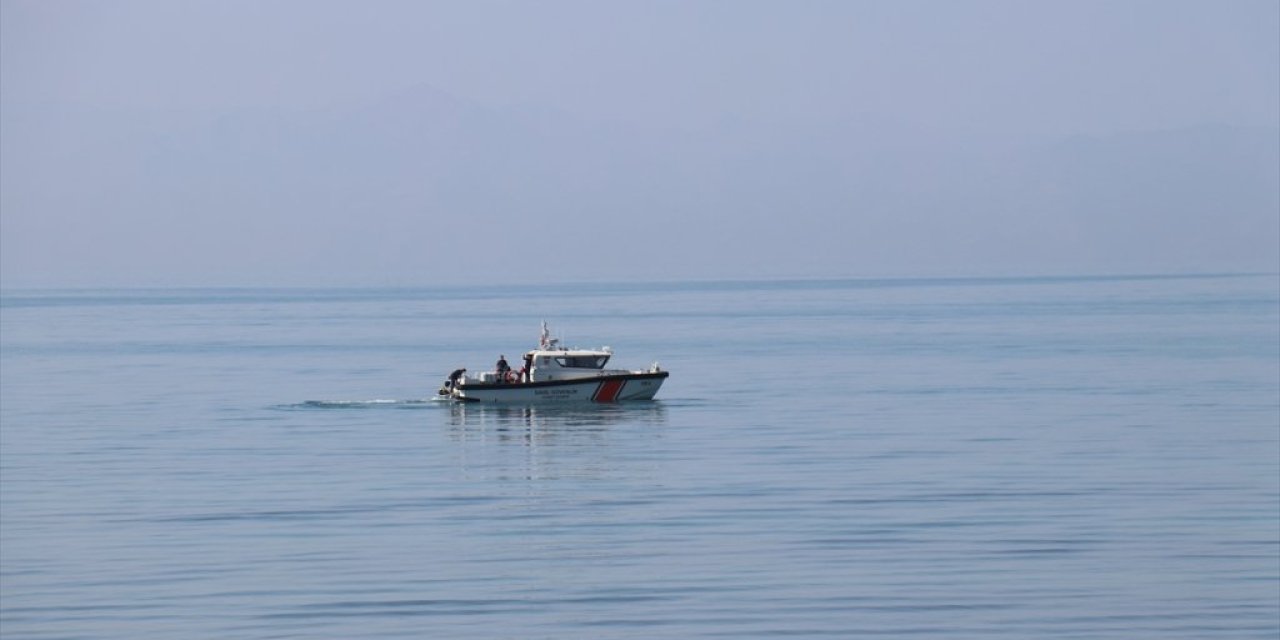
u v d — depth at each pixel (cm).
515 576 5497
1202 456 8138
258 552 5862
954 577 5453
